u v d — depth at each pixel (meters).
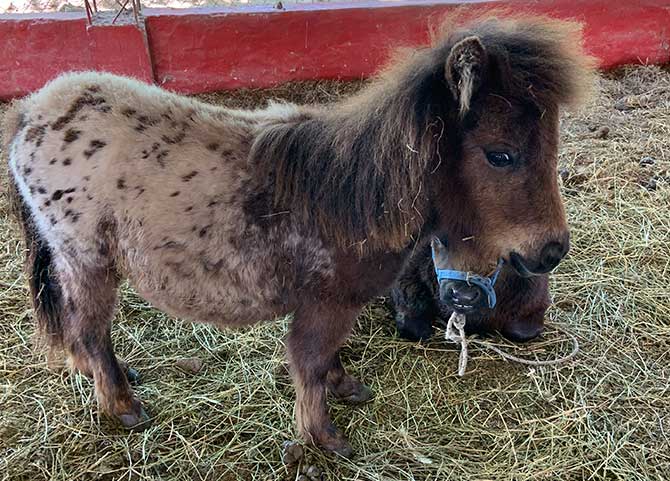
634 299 1.32
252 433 1.06
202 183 0.90
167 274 0.93
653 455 1.02
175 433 1.05
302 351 0.97
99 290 0.97
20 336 1.23
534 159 0.80
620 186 1.67
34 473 0.98
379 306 1.33
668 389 1.13
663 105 2.08
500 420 1.09
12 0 2.52
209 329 1.26
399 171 0.84
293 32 2.16
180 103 0.95
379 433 1.06
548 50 0.80
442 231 0.93
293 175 0.89
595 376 1.17
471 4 2.19
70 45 2.06
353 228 0.88
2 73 2.09
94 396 1.10
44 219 0.93
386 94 0.85
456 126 0.82
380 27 2.19
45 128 0.92
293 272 0.93
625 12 2.24
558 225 0.84
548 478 0.98
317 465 1.01
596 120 1.99
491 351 1.23
